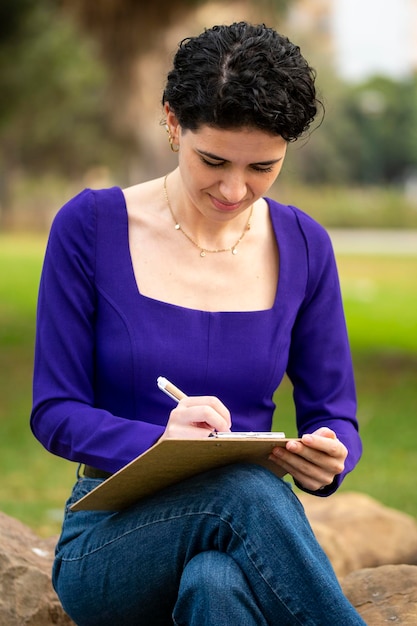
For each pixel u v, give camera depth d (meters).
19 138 37.53
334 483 2.99
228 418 2.81
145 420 3.12
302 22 53.31
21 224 45.44
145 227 3.26
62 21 15.95
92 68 29.88
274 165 2.95
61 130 35.06
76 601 2.96
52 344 3.12
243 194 2.94
